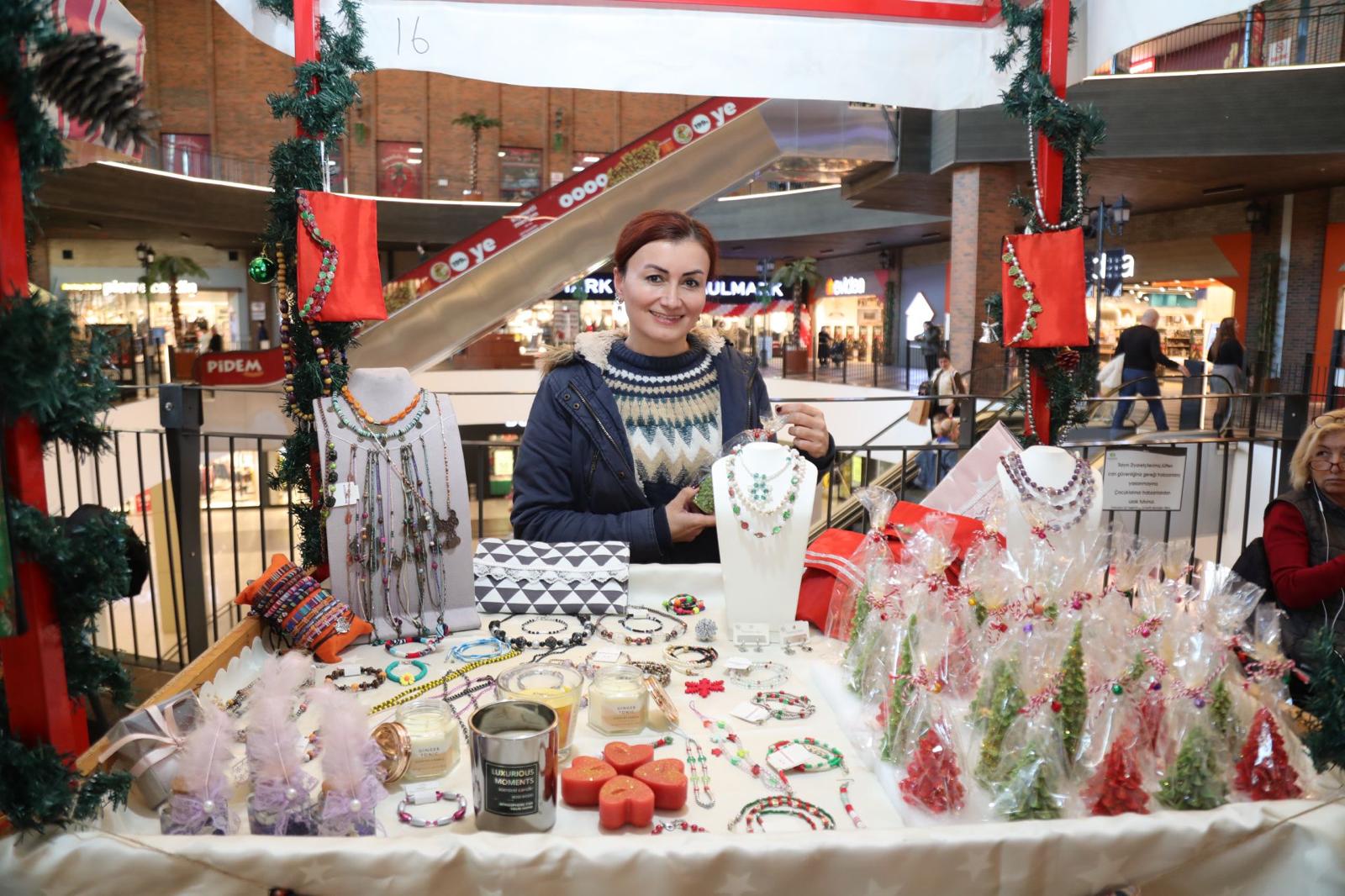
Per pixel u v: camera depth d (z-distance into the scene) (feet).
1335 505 7.62
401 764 4.00
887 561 5.32
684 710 4.88
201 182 50.03
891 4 7.39
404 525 5.75
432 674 5.28
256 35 6.39
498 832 3.58
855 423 46.44
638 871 3.16
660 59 7.26
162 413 10.89
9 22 2.89
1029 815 3.70
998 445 6.80
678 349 7.16
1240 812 3.51
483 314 24.52
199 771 3.49
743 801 3.98
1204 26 35.94
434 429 5.90
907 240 62.34
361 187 63.52
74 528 3.37
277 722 3.58
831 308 78.02
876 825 3.80
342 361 6.23
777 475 5.90
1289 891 3.44
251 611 5.61
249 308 63.00
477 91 65.98
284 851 3.13
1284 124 31.58
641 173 24.43
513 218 24.67
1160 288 50.03
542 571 6.38
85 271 57.41
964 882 3.31
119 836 3.18
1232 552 20.95
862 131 34.94
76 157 4.52
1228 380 28.78
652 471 7.03
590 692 4.65
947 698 4.75
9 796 3.12
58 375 3.01
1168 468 9.80
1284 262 41.42
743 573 5.85
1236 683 4.07
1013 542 5.68
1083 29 7.12
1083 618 4.08
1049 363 7.49
